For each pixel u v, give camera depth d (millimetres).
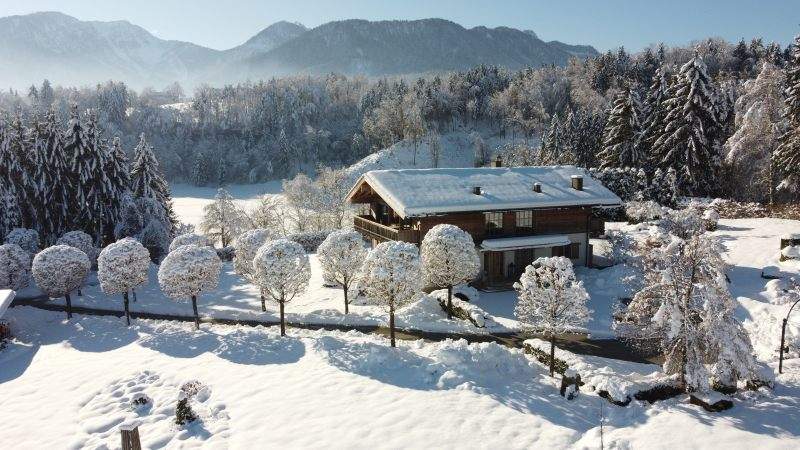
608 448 14414
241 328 27531
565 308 19359
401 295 22297
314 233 51375
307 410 16891
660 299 18703
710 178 53281
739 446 14289
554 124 89750
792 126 45656
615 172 50438
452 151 125688
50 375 22266
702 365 17234
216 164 143500
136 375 20703
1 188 46594
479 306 29797
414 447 14609
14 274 34875
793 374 19062
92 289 38219
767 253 32906
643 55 154500
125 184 52188
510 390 18219
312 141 146750
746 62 141250
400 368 19984
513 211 34406
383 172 35812
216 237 57375
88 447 15719
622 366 21516
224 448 14992
